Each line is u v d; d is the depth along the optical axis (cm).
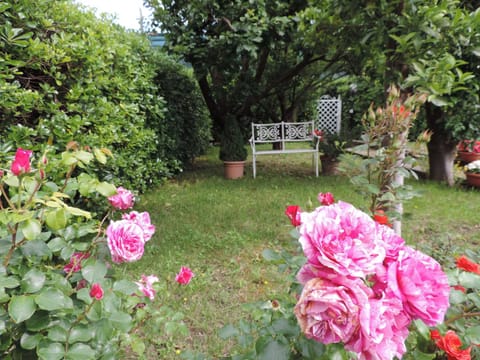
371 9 222
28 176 94
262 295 238
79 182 115
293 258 113
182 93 593
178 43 518
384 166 179
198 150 697
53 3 270
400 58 214
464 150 588
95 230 119
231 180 584
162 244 314
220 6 511
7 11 229
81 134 278
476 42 196
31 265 104
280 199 462
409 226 355
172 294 236
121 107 347
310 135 663
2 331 79
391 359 62
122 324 98
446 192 475
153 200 462
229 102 669
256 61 678
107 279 108
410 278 66
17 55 236
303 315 63
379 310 61
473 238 324
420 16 192
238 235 333
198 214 402
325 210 76
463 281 102
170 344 189
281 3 513
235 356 105
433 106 488
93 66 287
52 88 250
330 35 282
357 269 62
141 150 425
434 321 66
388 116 173
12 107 225
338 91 1109
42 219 102
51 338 85
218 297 235
